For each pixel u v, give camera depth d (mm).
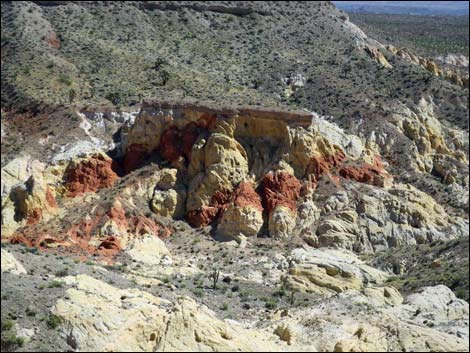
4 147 105188
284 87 120812
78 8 143125
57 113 109500
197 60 127938
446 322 62438
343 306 63188
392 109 113562
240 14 146125
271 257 84750
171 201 93625
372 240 90562
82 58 126500
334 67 128250
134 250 81625
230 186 94250
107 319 52281
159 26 140125
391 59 138625
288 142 96250
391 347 55500
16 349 48531
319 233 90500
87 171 95812
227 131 96500
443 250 83312
